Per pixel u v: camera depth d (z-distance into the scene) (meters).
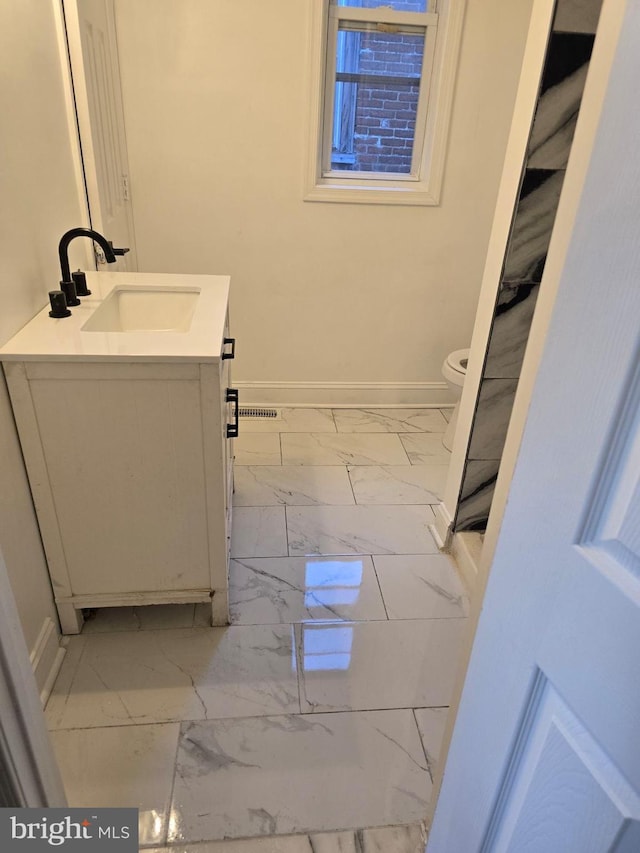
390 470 2.59
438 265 2.80
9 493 1.35
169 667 1.61
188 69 2.33
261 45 2.31
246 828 1.24
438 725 1.49
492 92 2.46
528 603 0.67
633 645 0.50
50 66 1.62
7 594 0.76
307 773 1.36
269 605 1.83
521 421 0.91
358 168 2.75
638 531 0.50
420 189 2.66
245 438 2.79
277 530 2.17
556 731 0.63
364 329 2.93
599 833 0.56
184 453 1.46
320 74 2.38
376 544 2.13
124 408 1.39
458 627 1.80
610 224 0.51
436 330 2.97
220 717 1.48
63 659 1.62
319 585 1.92
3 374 1.31
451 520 2.07
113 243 2.17
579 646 0.58
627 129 0.48
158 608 1.81
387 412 3.10
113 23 2.20
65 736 1.41
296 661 1.65
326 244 2.71
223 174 2.53
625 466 0.52
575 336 0.56
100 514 1.52
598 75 0.84
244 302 2.81
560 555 0.60
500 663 0.75
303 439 2.80
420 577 1.99
